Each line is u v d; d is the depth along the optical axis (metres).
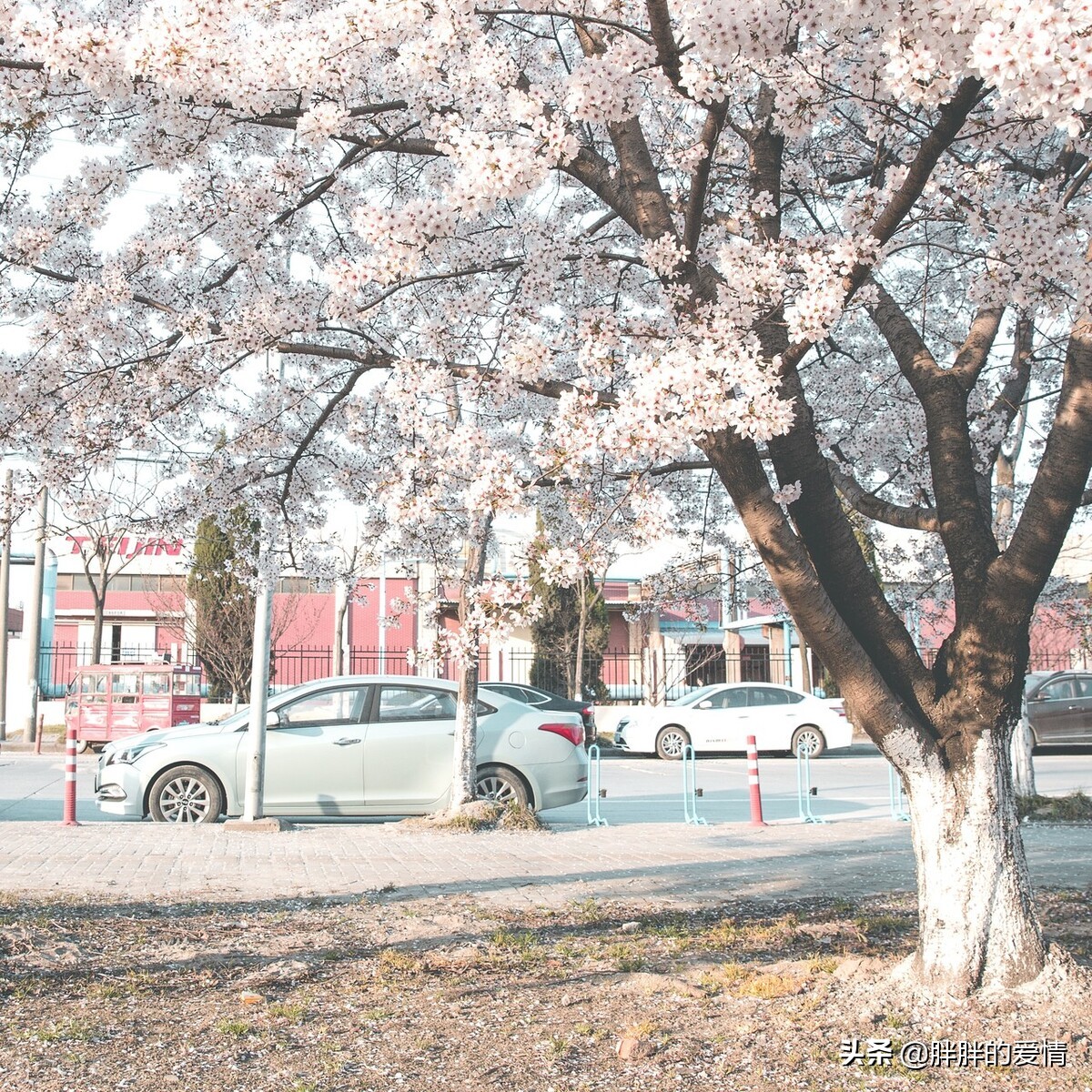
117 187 6.56
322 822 12.41
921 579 12.82
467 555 10.86
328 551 10.76
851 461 9.03
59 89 5.30
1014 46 3.19
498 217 7.70
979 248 7.71
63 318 6.37
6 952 6.18
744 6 4.18
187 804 11.88
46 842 10.48
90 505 7.45
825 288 4.58
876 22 3.85
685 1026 4.81
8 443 6.56
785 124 5.16
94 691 24.03
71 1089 4.14
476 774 11.84
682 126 7.71
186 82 4.95
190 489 7.63
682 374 4.36
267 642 11.45
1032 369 10.13
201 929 6.93
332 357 6.23
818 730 24.03
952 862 5.05
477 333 6.52
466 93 5.65
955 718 5.12
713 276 5.39
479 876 9.04
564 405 4.75
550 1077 4.26
